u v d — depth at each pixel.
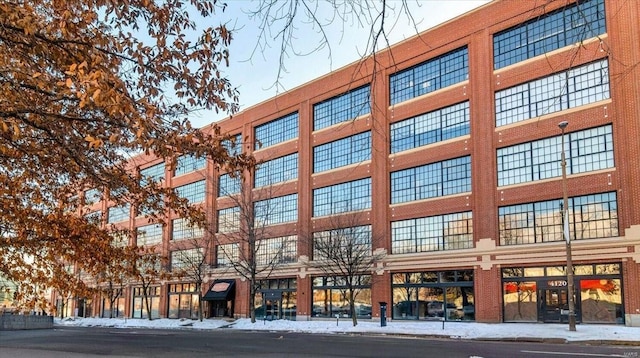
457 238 36.25
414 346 20.59
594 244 29.89
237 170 8.11
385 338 26.72
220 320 49.94
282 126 51.19
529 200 32.78
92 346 22.23
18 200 8.52
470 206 35.53
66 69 6.43
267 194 49.91
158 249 57.31
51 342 25.22
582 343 22.94
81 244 8.66
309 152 47.16
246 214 48.84
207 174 52.53
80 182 9.16
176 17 7.48
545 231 32.16
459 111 37.22
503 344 22.02
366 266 39.28
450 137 37.44
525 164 33.44
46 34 7.21
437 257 36.59
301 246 45.94
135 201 8.80
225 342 23.92
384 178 40.66
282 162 50.53
